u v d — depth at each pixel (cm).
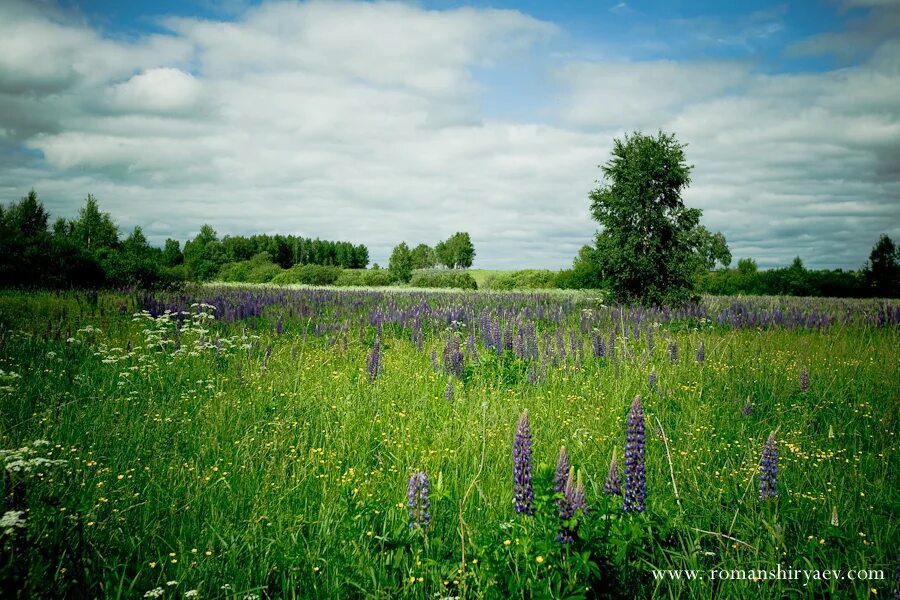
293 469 546
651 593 364
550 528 338
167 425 670
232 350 1219
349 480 519
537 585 316
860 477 546
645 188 2320
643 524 374
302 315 1872
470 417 710
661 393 870
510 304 2364
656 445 639
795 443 666
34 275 2575
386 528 430
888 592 361
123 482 497
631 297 2370
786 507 462
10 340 1112
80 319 1495
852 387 931
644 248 2345
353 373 977
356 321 1733
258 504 470
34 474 455
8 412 664
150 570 377
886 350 1308
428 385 927
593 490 434
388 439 640
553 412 770
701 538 436
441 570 367
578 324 1814
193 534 421
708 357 1179
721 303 2727
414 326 1527
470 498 482
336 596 354
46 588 319
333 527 434
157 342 1193
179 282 2972
